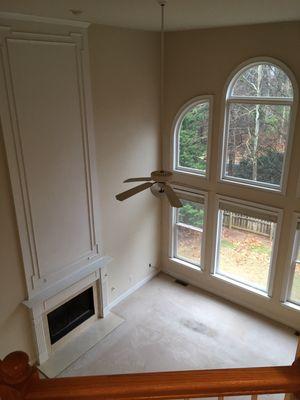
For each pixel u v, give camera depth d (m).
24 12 3.91
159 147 6.58
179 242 7.14
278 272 5.80
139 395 1.05
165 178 3.44
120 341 5.68
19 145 4.32
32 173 4.55
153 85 6.06
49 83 4.48
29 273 4.81
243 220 6.06
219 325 6.01
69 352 5.45
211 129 5.85
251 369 1.12
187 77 5.88
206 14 4.10
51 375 5.04
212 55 5.49
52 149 4.72
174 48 5.87
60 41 4.47
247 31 5.03
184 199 6.69
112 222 6.02
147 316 6.24
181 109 6.12
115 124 5.57
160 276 7.40
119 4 3.49
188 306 6.48
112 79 5.32
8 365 1.00
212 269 6.67
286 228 5.50
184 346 5.57
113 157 5.70
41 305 5.00
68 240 5.28
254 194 5.71
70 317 5.67
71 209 5.20
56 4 3.50
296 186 5.21
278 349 5.48
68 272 5.41
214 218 6.30
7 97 4.08
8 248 4.54
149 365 5.23
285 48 4.77
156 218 7.01
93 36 4.88
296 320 5.82
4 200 4.36
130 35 5.39
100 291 6.02
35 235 4.78
